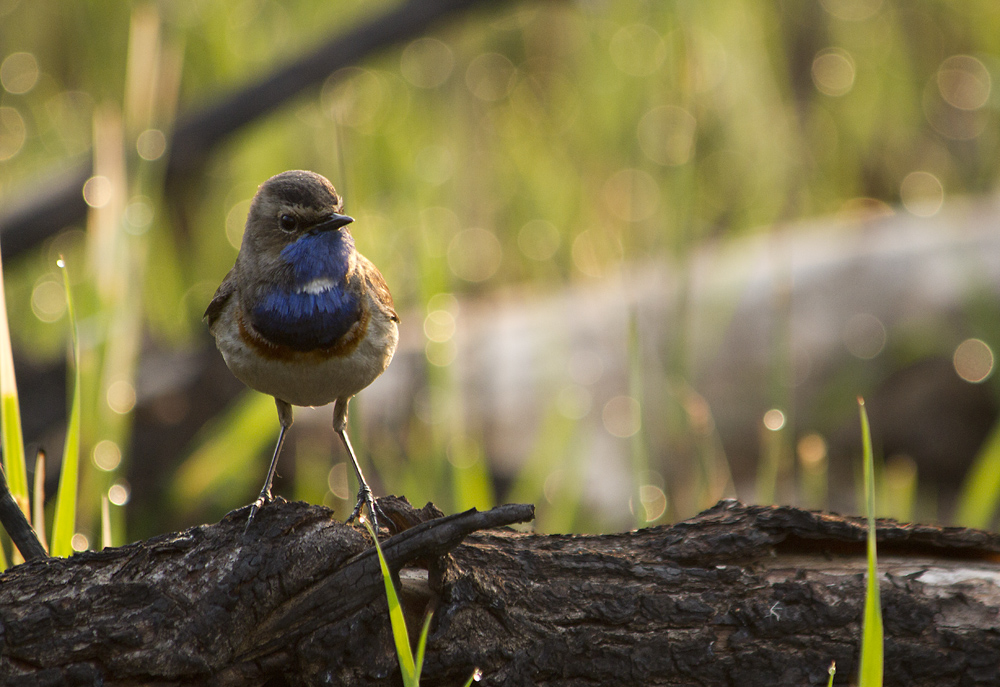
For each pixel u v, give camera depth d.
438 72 18.19
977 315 12.25
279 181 6.69
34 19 19.00
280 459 11.72
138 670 5.27
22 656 5.18
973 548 6.16
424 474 10.55
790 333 12.56
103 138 10.34
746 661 5.78
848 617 5.80
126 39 17.39
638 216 14.02
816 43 19.22
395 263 12.91
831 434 12.33
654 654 5.78
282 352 6.59
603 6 16.62
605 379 12.43
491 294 15.70
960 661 5.73
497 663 5.71
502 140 17.72
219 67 16.53
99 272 9.45
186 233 16.25
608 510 11.47
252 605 5.41
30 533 6.25
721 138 16.58
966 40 18.88
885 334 12.46
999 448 9.52
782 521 6.07
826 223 14.91
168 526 11.29
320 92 14.67
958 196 16.84
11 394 6.71
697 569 5.97
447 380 10.12
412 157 16.28
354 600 5.52
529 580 5.87
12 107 18.81
